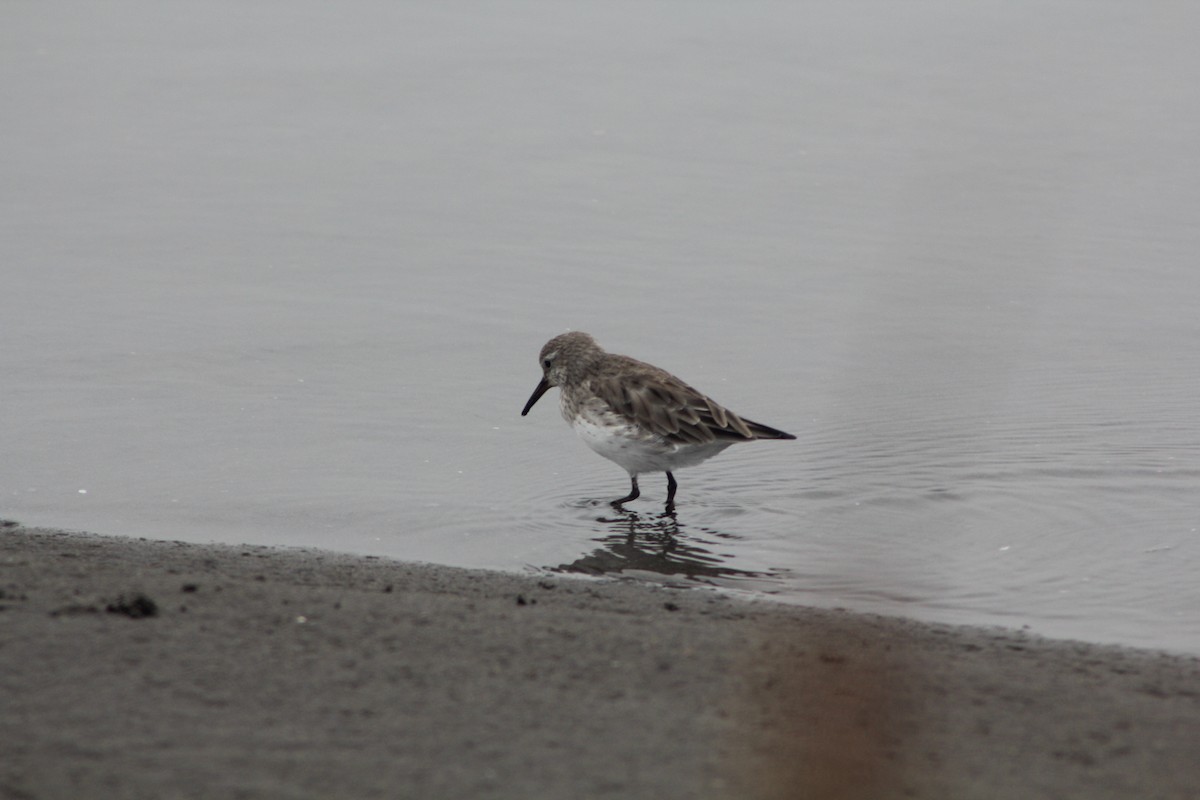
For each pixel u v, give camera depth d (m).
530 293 18.20
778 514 12.40
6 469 12.92
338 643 7.77
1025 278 18.70
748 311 17.78
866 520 12.12
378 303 17.75
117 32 28.80
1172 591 10.40
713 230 20.33
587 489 13.19
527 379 15.86
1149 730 7.00
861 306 17.89
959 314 17.66
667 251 19.62
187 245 19.36
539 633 8.21
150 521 11.82
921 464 13.47
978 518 12.09
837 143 23.64
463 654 7.71
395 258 19.20
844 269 19.05
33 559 9.95
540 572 10.92
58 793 5.78
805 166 22.69
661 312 17.73
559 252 19.52
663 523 12.21
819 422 14.70
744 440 12.55
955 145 23.45
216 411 14.55
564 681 7.35
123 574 9.29
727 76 26.52
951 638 8.98
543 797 5.93
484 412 14.94
